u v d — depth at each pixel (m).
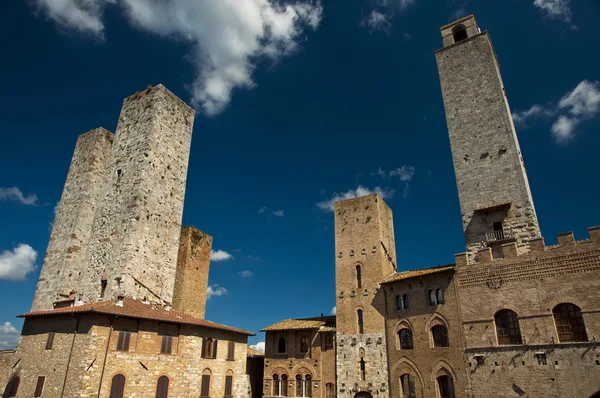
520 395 33.94
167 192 49.22
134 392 34.56
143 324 37.00
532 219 42.00
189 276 55.31
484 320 37.97
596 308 32.00
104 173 51.72
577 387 31.30
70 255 48.94
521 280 36.66
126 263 42.25
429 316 42.59
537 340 34.22
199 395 40.44
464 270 40.69
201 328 42.41
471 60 52.94
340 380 48.56
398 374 43.91
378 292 49.78
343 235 56.59
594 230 33.62
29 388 34.34
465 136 49.59
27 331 37.72
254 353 66.19
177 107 53.66
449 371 39.12
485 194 45.81
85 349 32.41
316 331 54.31
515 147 45.75
